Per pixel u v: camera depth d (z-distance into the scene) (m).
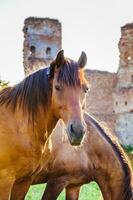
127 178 9.55
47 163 9.06
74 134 6.60
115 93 48.91
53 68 7.11
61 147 9.27
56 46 49.94
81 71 7.02
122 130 47.75
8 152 7.41
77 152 9.52
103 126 10.08
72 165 9.45
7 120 7.55
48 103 7.32
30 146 7.47
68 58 7.11
